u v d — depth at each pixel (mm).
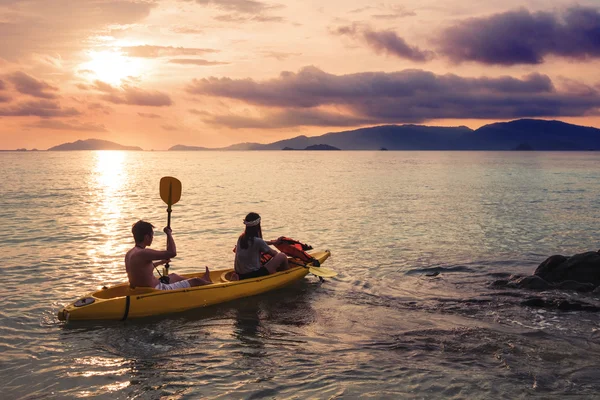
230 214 21141
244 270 9367
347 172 65562
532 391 5203
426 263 11852
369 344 6660
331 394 5148
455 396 5098
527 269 11281
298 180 46875
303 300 8883
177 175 56500
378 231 16625
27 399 5043
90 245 13930
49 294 8969
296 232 16422
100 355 6250
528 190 35031
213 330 7262
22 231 16312
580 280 9906
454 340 6793
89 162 116000
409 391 5211
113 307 7633
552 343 6656
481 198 28812
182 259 12359
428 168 81062
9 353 6270
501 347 6504
